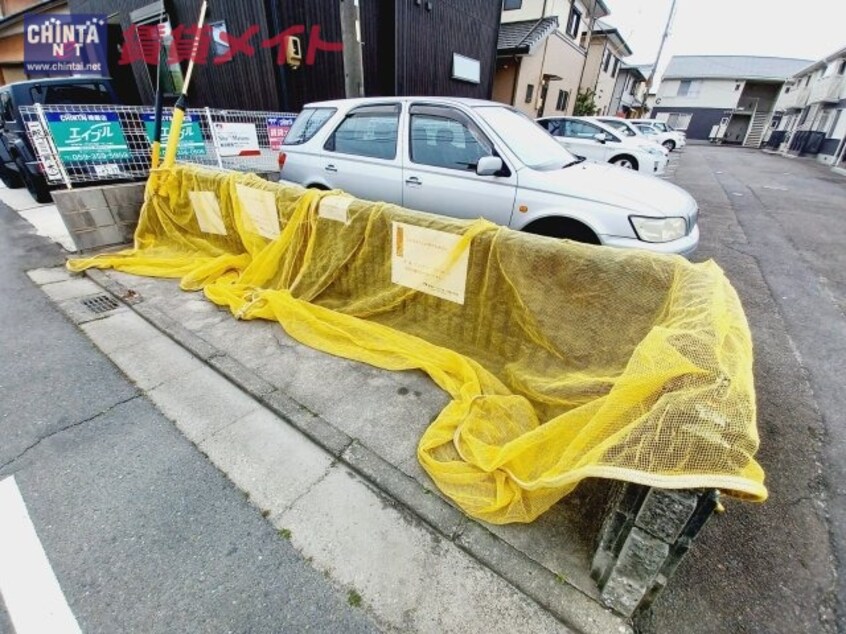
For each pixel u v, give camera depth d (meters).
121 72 10.16
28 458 1.91
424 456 1.83
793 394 2.50
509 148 3.24
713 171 13.03
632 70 26.95
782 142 24.27
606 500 1.64
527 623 1.33
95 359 2.63
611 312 1.87
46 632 1.29
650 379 1.15
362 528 1.62
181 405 2.26
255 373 2.48
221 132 5.39
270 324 3.02
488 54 11.27
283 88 7.11
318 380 2.43
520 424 1.93
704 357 1.12
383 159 3.71
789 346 3.02
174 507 1.69
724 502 1.80
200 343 2.76
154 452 1.96
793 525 1.70
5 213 5.86
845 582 1.48
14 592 1.39
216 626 1.31
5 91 5.79
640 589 1.23
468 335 2.50
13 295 3.43
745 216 6.93
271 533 1.60
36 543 1.54
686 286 1.59
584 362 1.97
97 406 2.24
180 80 8.86
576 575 1.45
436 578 1.46
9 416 2.15
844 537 1.65
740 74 31.53
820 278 4.29
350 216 2.71
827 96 17.86
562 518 1.65
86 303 3.34
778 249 5.20
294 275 3.20
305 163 4.25
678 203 3.12
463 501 1.67
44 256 4.28
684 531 1.13
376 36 8.13
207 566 1.48
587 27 17.00
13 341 2.79
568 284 1.94
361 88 5.25
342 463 1.91
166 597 1.38
